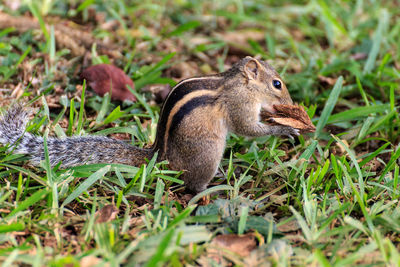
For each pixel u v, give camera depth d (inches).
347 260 296.4
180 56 684.7
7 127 424.5
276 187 416.2
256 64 443.8
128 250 301.9
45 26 650.2
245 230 345.1
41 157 413.4
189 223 355.3
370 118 494.0
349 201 359.9
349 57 696.4
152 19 789.9
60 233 340.2
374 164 462.6
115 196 395.2
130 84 557.0
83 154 415.8
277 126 446.6
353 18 840.9
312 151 431.8
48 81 553.6
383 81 617.0
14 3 730.2
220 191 422.0
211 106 422.9
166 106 418.9
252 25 834.8
